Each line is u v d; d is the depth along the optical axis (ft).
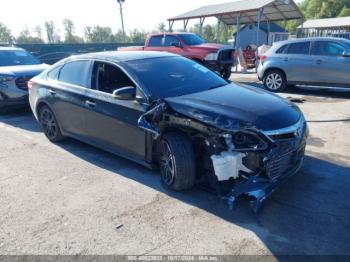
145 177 13.88
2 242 9.92
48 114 18.63
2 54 28.73
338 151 16.10
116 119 13.89
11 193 13.00
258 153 10.36
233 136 10.48
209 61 37.42
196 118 11.09
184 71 15.01
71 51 65.62
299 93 31.96
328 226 10.04
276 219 10.49
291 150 10.98
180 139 11.81
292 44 31.65
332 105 25.95
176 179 11.95
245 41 86.89
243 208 11.17
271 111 11.35
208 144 11.11
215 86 14.48
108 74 14.70
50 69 18.40
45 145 18.61
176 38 40.65
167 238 9.79
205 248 9.29
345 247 9.10
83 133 16.29
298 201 11.50
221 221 10.50
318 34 103.91
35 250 9.50
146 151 13.08
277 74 32.65
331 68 29.19
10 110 28.32
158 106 12.01
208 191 11.87
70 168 15.20
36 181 13.97
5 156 17.06
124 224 10.57
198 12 59.52
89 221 10.84
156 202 11.82
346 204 11.24
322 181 12.94
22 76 24.94
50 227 10.59
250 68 61.21
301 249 9.08
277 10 58.13
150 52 16.70
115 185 13.28
